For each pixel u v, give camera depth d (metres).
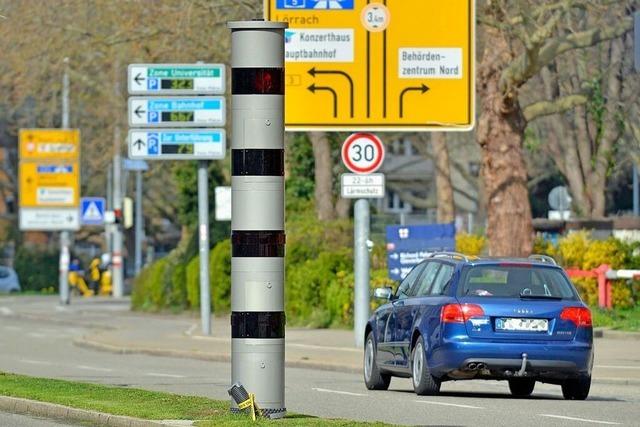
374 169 74.25
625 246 97.81
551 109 88.44
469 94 73.94
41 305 157.75
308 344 82.44
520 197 88.12
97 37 108.25
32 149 151.88
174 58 106.75
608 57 112.00
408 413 44.59
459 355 48.75
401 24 73.75
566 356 48.97
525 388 54.66
